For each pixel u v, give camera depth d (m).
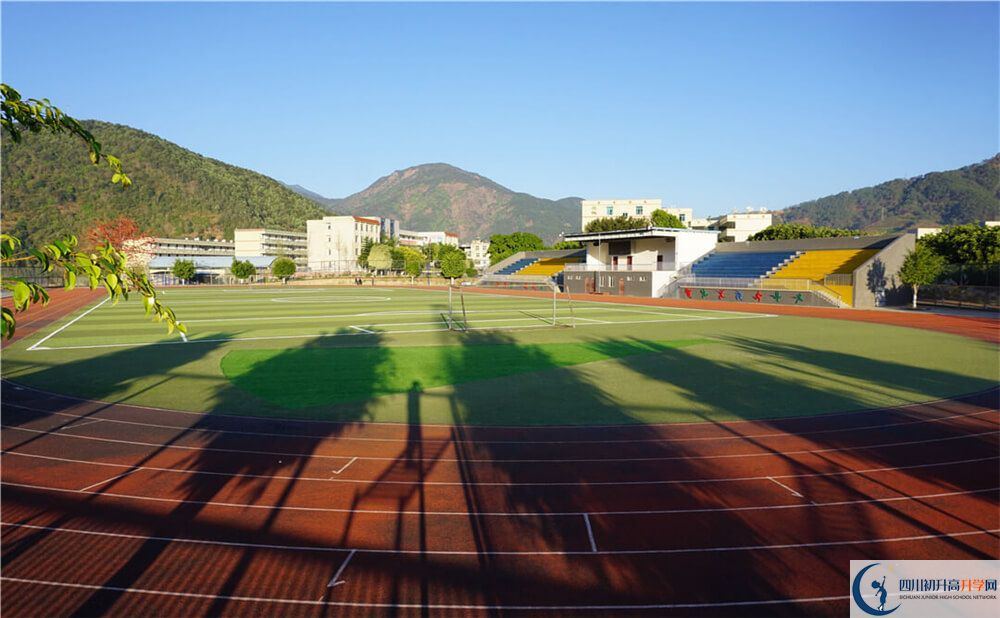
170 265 110.94
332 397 16.05
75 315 39.81
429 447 11.73
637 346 25.48
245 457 11.11
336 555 7.55
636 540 7.92
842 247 53.03
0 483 9.80
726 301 53.78
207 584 6.92
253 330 30.77
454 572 7.17
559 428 13.09
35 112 3.90
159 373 19.33
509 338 27.98
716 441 12.17
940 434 12.70
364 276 108.88
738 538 7.99
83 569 7.20
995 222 97.25
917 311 42.31
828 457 11.19
